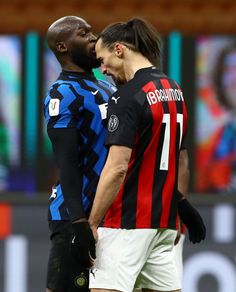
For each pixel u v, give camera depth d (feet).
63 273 45.98
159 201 42.80
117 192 41.55
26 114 69.67
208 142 69.87
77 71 46.24
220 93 69.87
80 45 46.03
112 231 42.55
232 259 66.28
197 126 69.87
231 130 69.97
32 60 69.72
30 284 66.59
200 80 69.87
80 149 45.44
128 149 41.52
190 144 69.77
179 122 43.45
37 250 66.74
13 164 69.67
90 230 42.09
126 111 41.75
